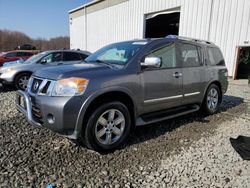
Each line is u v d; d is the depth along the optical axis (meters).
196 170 2.93
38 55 8.74
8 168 2.86
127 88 3.47
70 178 2.71
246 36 11.30
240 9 11.37
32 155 3.21
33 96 3.30
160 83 3.96
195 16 13.28
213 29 12.53
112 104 3.35
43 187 2.52
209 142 3.78
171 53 4.27
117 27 19.84
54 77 3.18
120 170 2.91
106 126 3.35
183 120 4.94
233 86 9.91
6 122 4.49
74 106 3.01
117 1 19.42
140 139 3.87
